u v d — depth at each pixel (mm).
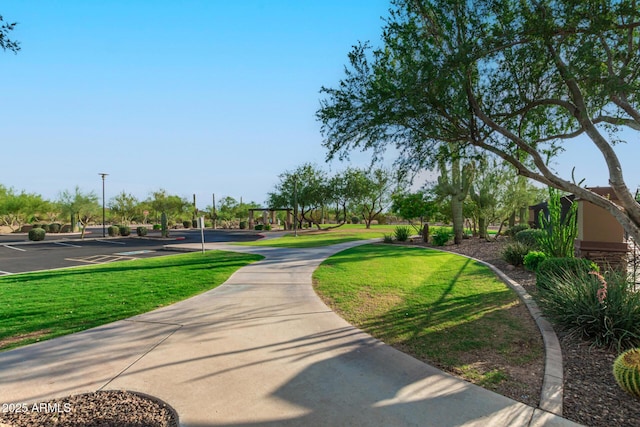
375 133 7297
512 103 7227
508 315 6176
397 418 3092
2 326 5699
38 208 45312
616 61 6977
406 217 23203
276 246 21422
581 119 6133
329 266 12227
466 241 21438
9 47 4289
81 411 3193
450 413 3164
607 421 3014
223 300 7441
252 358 4402
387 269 11359
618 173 5730
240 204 66938
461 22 6336
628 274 7117
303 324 5797
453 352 4598
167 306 6973
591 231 10078
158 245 24922
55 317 6211
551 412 3158
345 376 3910
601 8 5711
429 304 6984
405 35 6664
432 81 6293
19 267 13844
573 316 5023
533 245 13148
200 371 4023
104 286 9062
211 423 3012
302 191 43531
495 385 3689
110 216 57500
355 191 41500
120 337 5156
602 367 4051
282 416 3121
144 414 3156
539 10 6164
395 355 4504
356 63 7234
